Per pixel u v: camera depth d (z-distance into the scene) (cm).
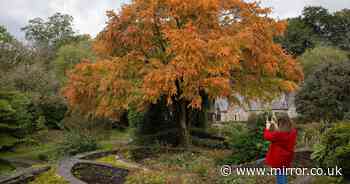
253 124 1049
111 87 1280
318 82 2355
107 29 1322
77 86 1390
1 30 3422
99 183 804
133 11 1304
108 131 2153
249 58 1306
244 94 1384
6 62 3086
